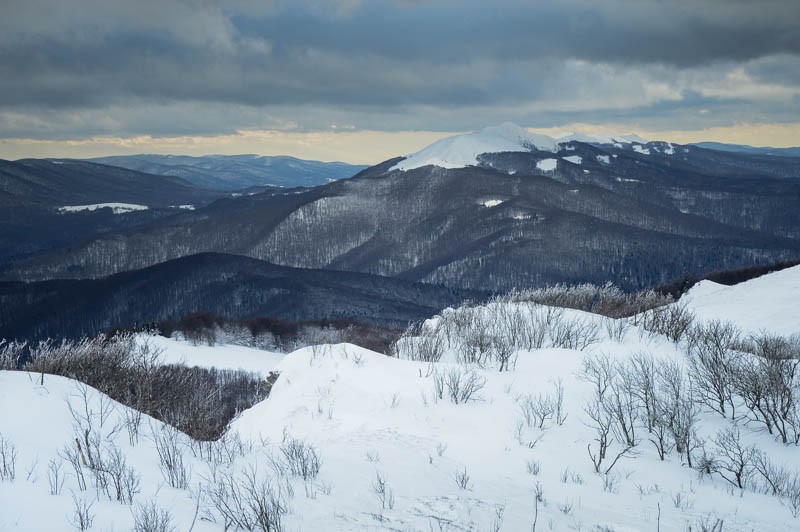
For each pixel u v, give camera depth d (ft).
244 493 35.60
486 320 111.75
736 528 36.78
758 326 132.98
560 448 53.01
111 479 35.65
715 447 56.49
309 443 50.62
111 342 99.96
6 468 34.81
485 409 61.41
